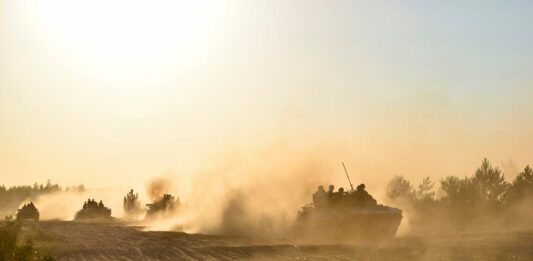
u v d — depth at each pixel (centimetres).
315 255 2114
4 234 2159
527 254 1939
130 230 4184
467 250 2077
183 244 2719
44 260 2055
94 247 2719
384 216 2850
